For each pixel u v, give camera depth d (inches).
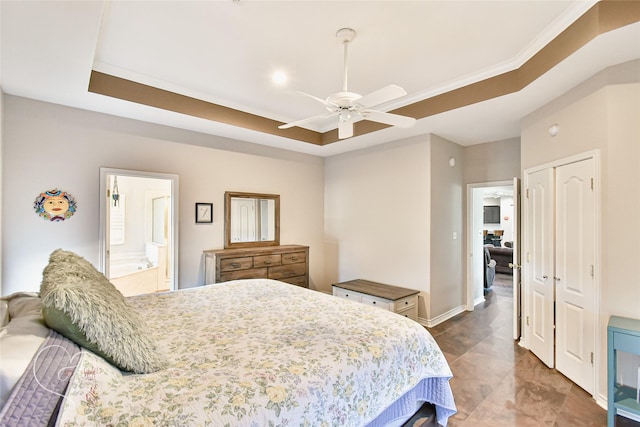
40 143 114.8
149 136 140.1
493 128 149.0
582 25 78.6
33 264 113.2
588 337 94.8
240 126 148.3
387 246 176.9
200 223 157.1
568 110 103.7
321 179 216.2
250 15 81.6
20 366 37.3
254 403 42.9
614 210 87.3
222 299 94.5
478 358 120.0
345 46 92.5
